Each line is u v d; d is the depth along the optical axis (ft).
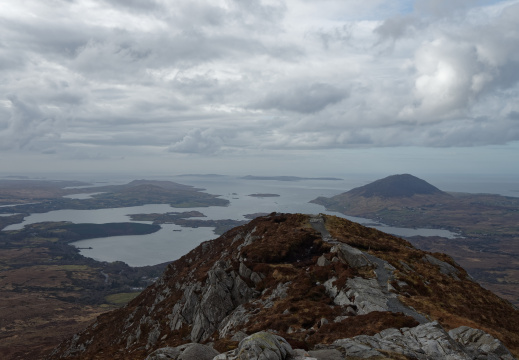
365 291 165.07
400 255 252.21
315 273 202.59
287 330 137.49
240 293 214.28
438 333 103.04
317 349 99.96
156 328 248.52
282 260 240.94
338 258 212.23
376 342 100.78
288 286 192.24
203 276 251.19
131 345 252.21
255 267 228.02
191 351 85.20
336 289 177.78
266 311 168.04
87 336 359.66
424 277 213.05
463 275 252.83
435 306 159.74
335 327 127.03
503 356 101.91
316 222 324.39
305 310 153.99
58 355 356.18
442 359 91.45
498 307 196.54
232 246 342.85
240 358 76.64
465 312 169.58
